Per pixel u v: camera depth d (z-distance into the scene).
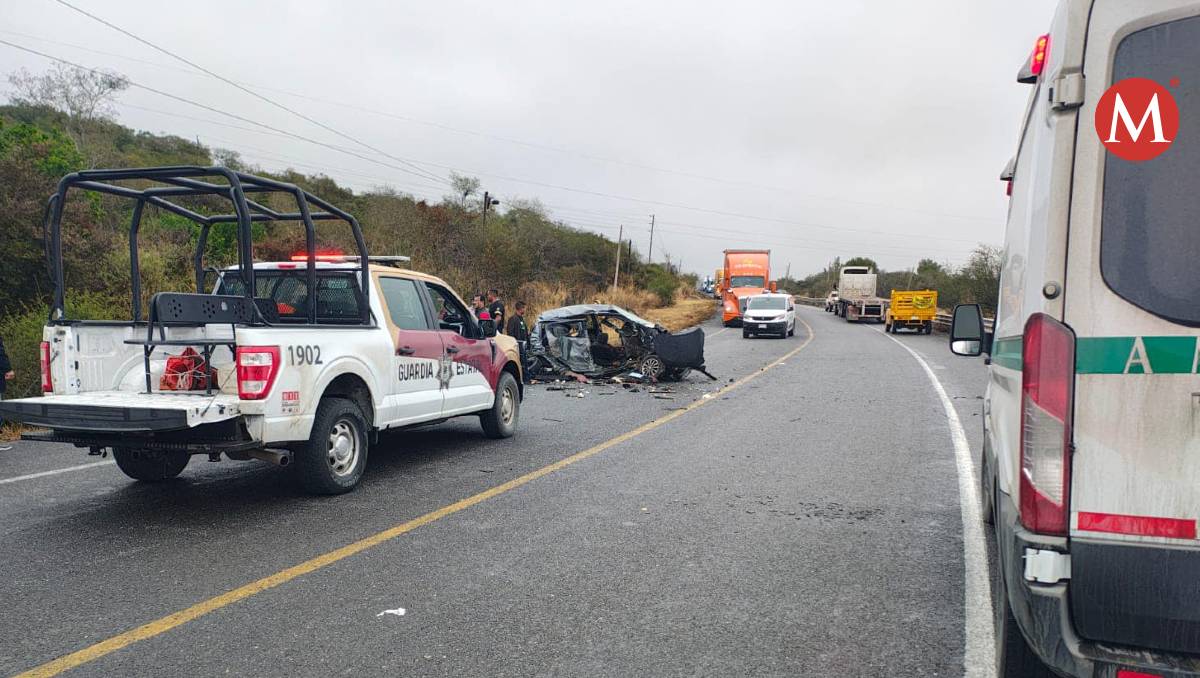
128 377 6.15
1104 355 2.42
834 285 91.94
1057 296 2.47
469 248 28.88
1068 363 2.45
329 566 4.67
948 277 43.56
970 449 8.47
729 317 37.75
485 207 41.66
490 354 8.76
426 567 4.67
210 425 5.57
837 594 4.27
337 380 6.50
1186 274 2.35
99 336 5.96
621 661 3.45
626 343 16.12
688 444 8.79
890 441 8.95
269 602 4.11
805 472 7.34
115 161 32.47
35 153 17.03
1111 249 2.42
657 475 7.21
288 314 6.92
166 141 58.50
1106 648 2.42
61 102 31.97
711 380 15.77
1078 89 2.45
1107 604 2.42
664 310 46.44
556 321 16.02
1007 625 2.85
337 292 6.89
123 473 7.20
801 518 5.78
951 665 3.43
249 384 5.47
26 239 12.59
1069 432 2.45
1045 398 2.48
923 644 3.64
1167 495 2.37
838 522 5.68
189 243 18.16
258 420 5.52
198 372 6.08
